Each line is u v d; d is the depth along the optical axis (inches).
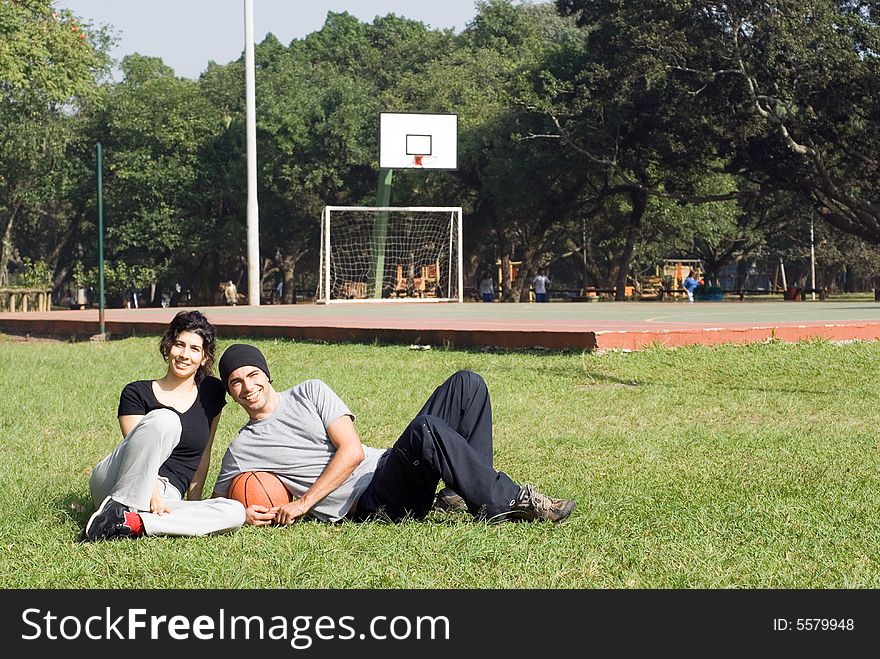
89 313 885.8
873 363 469.7
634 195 1777.8
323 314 855.7
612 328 537.3
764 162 1542.8
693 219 1947.6
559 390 418.6
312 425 210.5
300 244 2172.7
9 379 487.8
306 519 211.6
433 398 212.7
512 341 517.3
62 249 2418.8
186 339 217.2
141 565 180.4
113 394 433.1
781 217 2069.4
